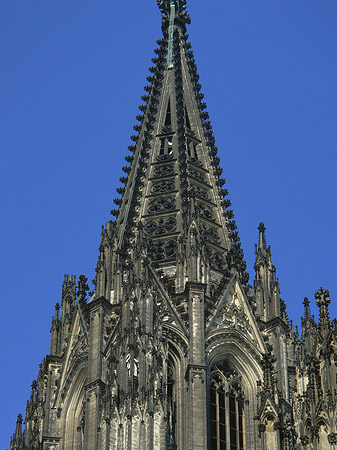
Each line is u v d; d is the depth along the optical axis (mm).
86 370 147875
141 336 140000
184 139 179250
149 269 151875
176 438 138250
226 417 143625
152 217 166625
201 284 151250
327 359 99875
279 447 105938
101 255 155625
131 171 178750
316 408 98125
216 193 173375
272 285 157000
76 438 145625
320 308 102188
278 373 147750
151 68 195625
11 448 150125
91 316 149500
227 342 148750
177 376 144375
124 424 133000
